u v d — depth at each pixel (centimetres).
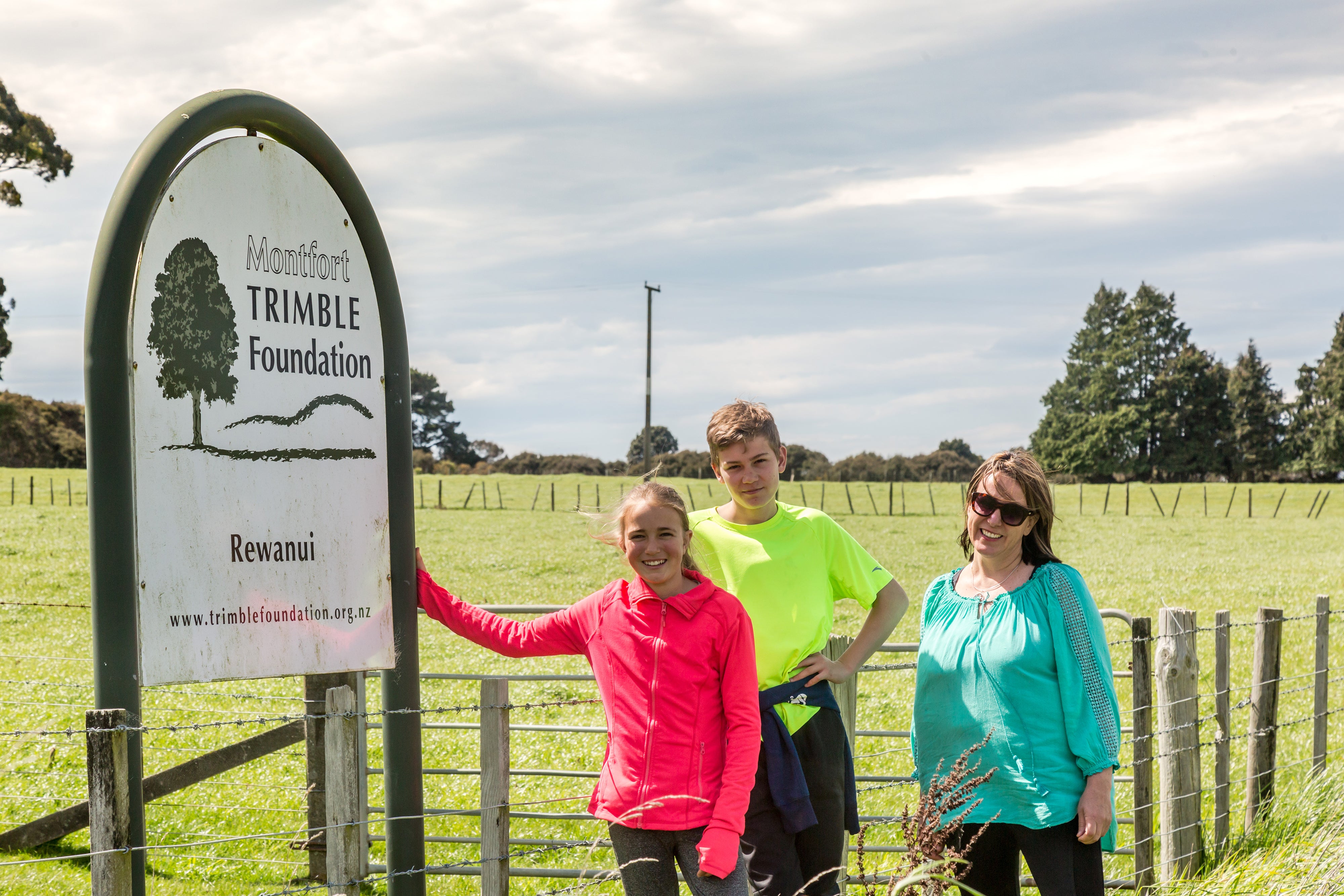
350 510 376
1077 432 11544
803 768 380
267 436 355
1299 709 1137
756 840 374
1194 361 11269
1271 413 11125
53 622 1728
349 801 345
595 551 3400
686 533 348
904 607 414
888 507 5797
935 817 331
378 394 385
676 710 338
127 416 316
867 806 774
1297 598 2406
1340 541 4172
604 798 346
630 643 345
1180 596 2458
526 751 955
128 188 316
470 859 670
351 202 377
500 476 7512
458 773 646
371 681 1176
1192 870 553
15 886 568
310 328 367
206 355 340
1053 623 381
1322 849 505
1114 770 380
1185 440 11212
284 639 357
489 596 2427
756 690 344
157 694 1160
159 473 329
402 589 386
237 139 349
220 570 343
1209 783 786
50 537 3033
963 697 393
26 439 7081
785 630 385
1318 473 10725
